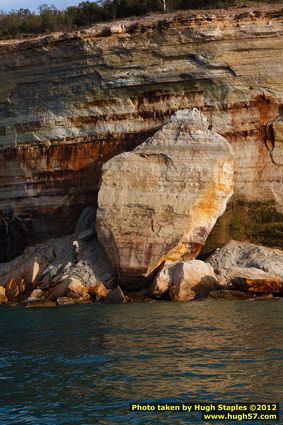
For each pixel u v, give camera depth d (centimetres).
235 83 3244
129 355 1672
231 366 1512
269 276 2808
